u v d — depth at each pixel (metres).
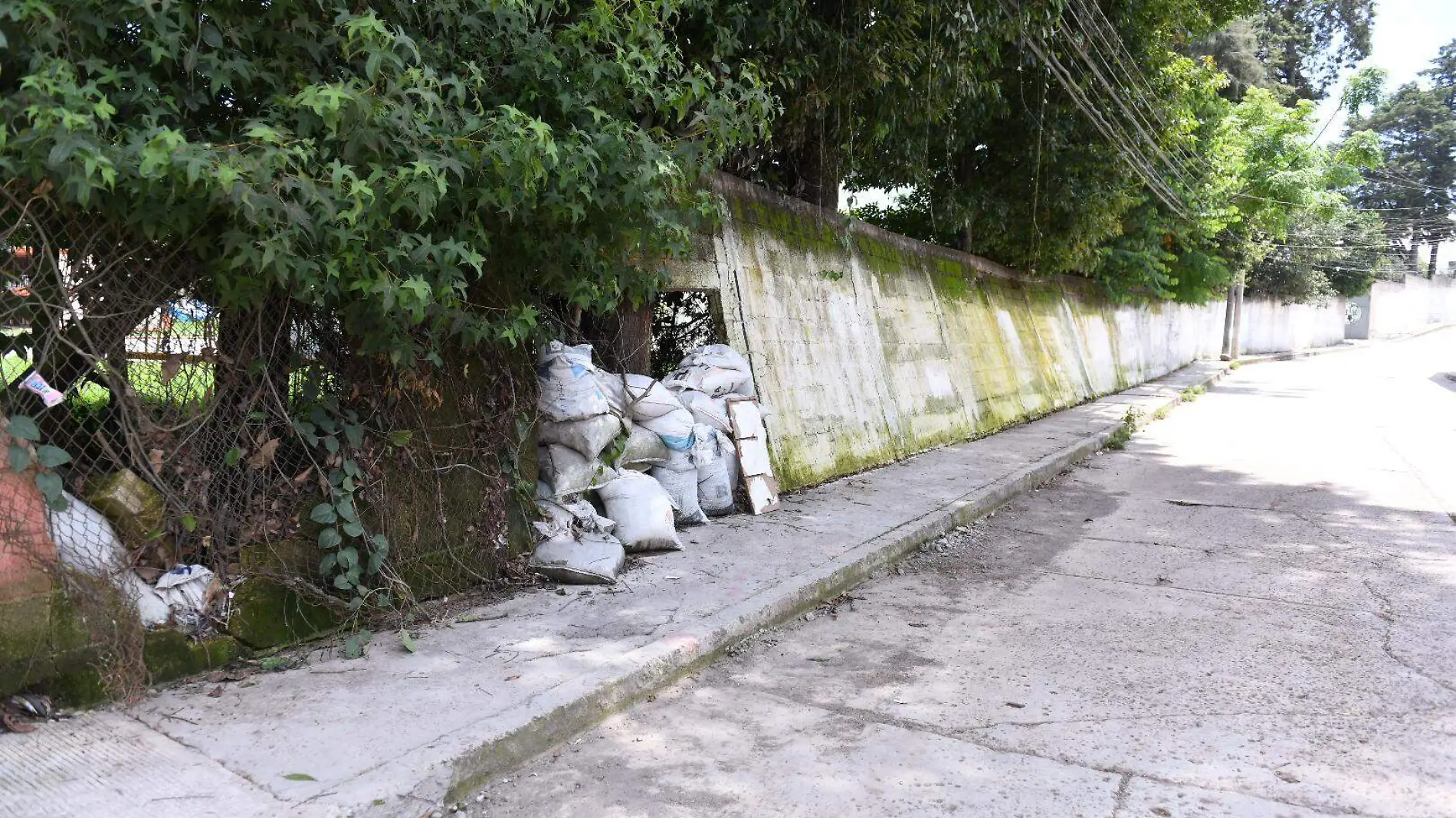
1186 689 4.05
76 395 3.53
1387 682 4.11
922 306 11.84
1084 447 11.59
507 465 5.16
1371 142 23.45
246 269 3.61
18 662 3.26
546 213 4.66
